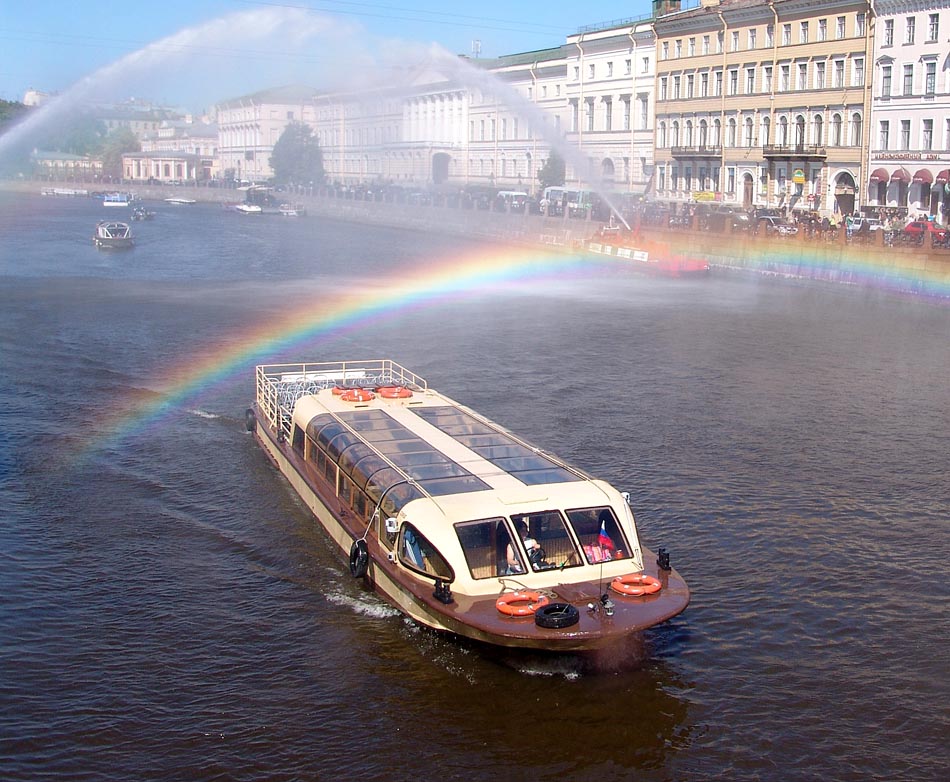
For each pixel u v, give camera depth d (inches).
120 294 2662.4
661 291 2837.1
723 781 639.1
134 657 767.1
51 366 1742.1
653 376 1686.8
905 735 682.8
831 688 734.5
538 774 644.7
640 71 4367.6
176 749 661.3
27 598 856.9
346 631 803.4
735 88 3828.7
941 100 2982.3
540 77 4992.6
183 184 7721.5
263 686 730.8
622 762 655.8
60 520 1024.9
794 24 3521.2
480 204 4685.0
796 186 3565.5
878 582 892.6
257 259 3627.0
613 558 788.0
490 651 749.3
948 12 2933.1
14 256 3550.7
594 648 709.3
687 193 4153.5
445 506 783.7
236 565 921.5
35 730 677.3
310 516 1026.7
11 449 1250.6
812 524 1016.9
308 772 641.6
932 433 1338.6
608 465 1192.8
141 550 954.1
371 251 3932.1
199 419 1390.3
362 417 1022.4
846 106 3336.6
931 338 2046.0
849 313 2383.1
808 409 1459.2
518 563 765.3
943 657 773.3
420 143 5684.1
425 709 704.4
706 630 810.2
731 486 1123.3
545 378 1673.2
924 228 2758.4
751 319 2309.3
